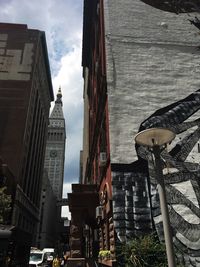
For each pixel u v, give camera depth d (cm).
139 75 2053
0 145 6662
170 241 732
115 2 2367
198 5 2475
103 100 2133
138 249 1388
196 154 1800
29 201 7869
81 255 2138
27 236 2098
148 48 2183
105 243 1908
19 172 6438
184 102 1989
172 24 2338
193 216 1608
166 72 2098
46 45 9125
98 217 2038
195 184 1697
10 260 1625
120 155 1747
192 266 1477
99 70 2448
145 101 1958
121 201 1616
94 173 2933
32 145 8044
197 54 2228
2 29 8319
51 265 3123
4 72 7650
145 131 841
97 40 2791
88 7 3128
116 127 1838
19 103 7231
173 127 1880
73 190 2455
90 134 3641
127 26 2258
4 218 3484
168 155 1762
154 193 1645
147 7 2389
